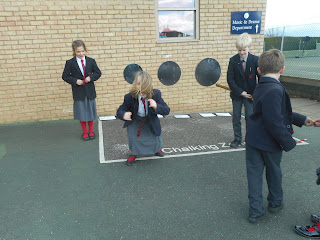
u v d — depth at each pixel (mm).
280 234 2373
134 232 2422
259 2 6242
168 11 5988
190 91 6469
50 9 5359
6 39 5328
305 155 3955
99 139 4777
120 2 5625
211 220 2572
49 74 5680
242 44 3641
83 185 3236
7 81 5535
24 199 2953
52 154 4148
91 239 2342
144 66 6070
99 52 5777
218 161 3832
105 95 6047
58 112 5945
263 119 2223
